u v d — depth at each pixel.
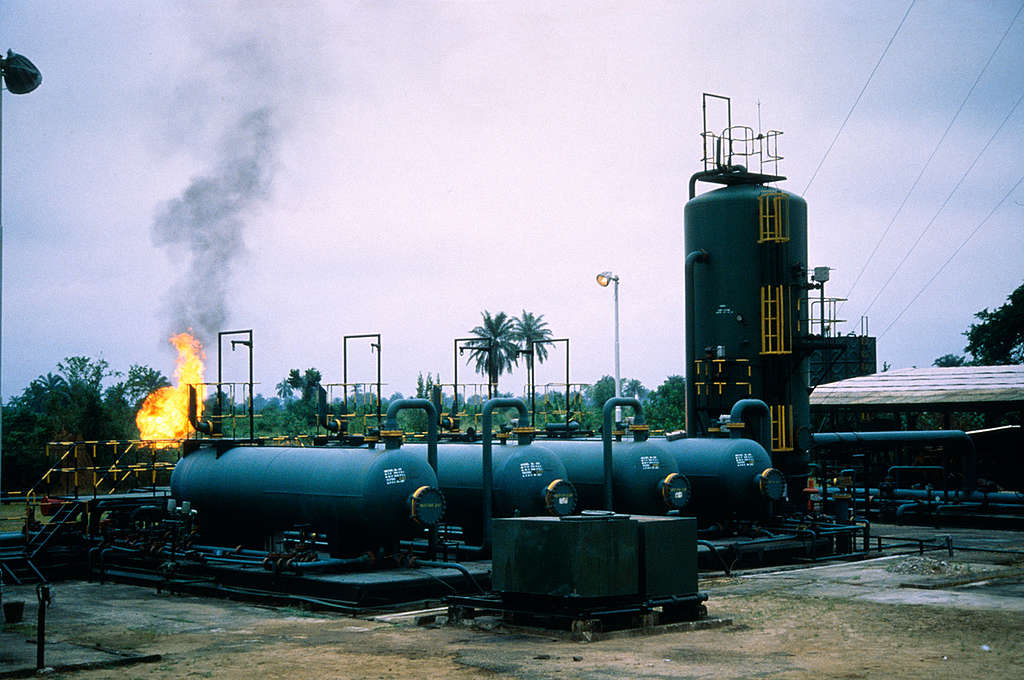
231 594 22.14
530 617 17.33
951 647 16.03
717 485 27.89
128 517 27.83
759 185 34.53
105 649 16.22
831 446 36.88
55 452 42.62
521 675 14.05
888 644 16.27
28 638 17.44
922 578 23.95
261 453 24.77
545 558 16.83
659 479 26.52
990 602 20.56
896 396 45.28
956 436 39.16
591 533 16.67
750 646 16.05
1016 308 83.06
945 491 39.31
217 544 25.92
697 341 34.28
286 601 21.23
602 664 14.67
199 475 25.70
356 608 19.81
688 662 14.81
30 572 26.05
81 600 22.28
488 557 24.02
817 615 18.98
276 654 15.87
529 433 24.84
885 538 34.12
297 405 62.59
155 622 19.12
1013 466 43.53
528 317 73.06
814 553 28.33
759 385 33.16
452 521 26.08
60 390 48.59
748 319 33.34
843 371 50.06
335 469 22.31
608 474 25.69
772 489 27.84
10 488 44.16
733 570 26.23
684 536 17.66
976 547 31.22
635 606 17.16
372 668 14.70
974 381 45.22
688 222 34.75
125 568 25.89
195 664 15.17
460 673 14.24
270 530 24.17
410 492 21.78
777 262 33.22
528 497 24.17
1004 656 15.35
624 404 26.44
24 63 19.67
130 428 46.78
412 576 21.00
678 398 76.44
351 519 21.77
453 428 30.95
